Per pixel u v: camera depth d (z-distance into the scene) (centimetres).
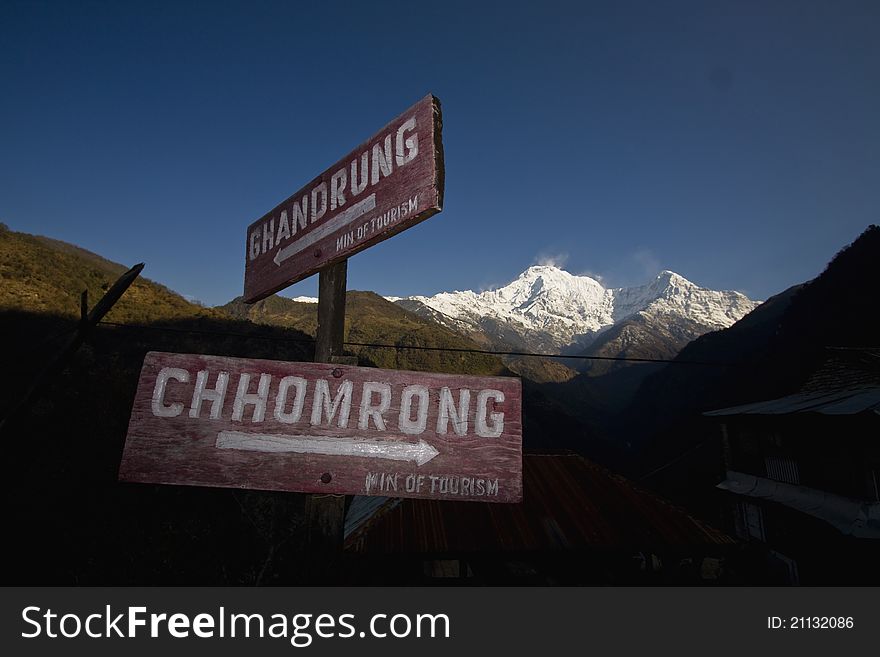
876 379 1562
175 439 153
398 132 166
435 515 1003
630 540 972
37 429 1344
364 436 156
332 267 192
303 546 172
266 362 161
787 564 1542
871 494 1276
